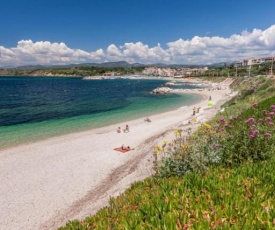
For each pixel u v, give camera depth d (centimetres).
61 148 2892
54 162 2419
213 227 421
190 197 549
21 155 2656
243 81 10244
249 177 633
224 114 2881
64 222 1370
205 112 4434
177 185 628
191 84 17388
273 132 1005
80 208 1525
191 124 3288
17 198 1745
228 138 936
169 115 5094
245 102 3684
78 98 8931
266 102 2419
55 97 9288
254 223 413
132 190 811
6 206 1650
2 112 5669
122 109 6188
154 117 4912
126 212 544
